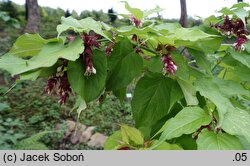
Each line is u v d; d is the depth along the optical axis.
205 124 0.37
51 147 1.84
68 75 0.40
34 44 0.42
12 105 2.35
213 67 0.61
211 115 0.40
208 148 0.35
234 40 0.57
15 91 2.47
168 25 0.56
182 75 0.46
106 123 2.16
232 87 0.48
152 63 0.47
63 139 1.92
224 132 0.39
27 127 2.02
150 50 0.48
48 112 2.25
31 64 0.37
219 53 0.61
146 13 0.55
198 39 0.44
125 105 2.37
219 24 0.58
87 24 0.41
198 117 0.38
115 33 0.46
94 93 0.41
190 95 0.43
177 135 0.35
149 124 0.49
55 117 2.20
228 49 0.52
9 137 1.34
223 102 0.40
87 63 0.40
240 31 0.54
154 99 0.48
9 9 5.14
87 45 0.40
